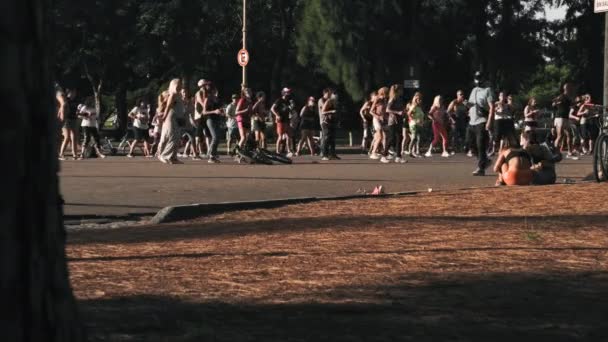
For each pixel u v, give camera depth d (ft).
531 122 79.46
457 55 298.35
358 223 52.29
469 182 90.17
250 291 31.63
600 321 26.91
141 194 76.18
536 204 61.93
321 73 300.61
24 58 13.35
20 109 13.30
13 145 13.23
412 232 47.93
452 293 31.17
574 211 57.88
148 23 277.64
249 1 282.15
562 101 146.92
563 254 40.06
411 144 155.74
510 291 31.55
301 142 161.38
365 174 103.30
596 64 301.63
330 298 30.27
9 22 13.15
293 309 28.48
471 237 45.65
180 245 44.11
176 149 125.29
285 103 157.69
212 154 128.57
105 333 25.05
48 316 13.87
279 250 41.75
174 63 293.23
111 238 47.26
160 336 24.77
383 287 32.30
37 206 13.64
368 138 172.45
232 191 79.66
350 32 247.29
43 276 13.75
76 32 282.77
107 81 308.81
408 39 254.68
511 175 77.51
